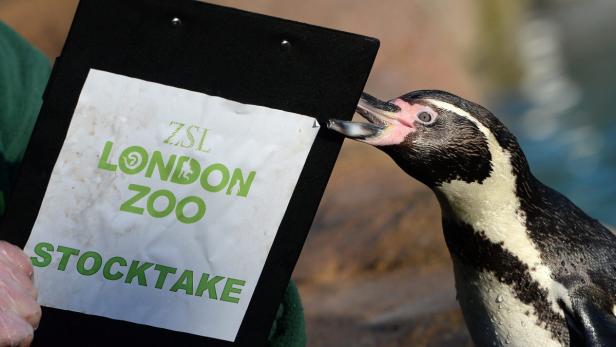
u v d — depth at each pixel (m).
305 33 2.28
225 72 2.30
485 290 3.20
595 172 10.38
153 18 2.29
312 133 2.30
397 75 11.23
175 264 2.33
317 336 4.46
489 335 3.25
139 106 2.31
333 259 5.56
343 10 11.59
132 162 2.31
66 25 10.57
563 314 3.06
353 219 6.02
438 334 4.30
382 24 11.70
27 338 2.12
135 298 2.34
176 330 2.35
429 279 5.16
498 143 3.12
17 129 3.05
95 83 2.30
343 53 2.28
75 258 2.33
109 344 2.35
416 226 5.77
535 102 14.82
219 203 2.32
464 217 3.19
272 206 2.32
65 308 2.34
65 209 2.32
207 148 2.31
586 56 17.09
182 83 2.30
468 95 11.98
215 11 2.28
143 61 2.30
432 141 3.09
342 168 7.54
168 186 2.32
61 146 2.31
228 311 2.35
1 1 10.73
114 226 2.33
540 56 17.59
